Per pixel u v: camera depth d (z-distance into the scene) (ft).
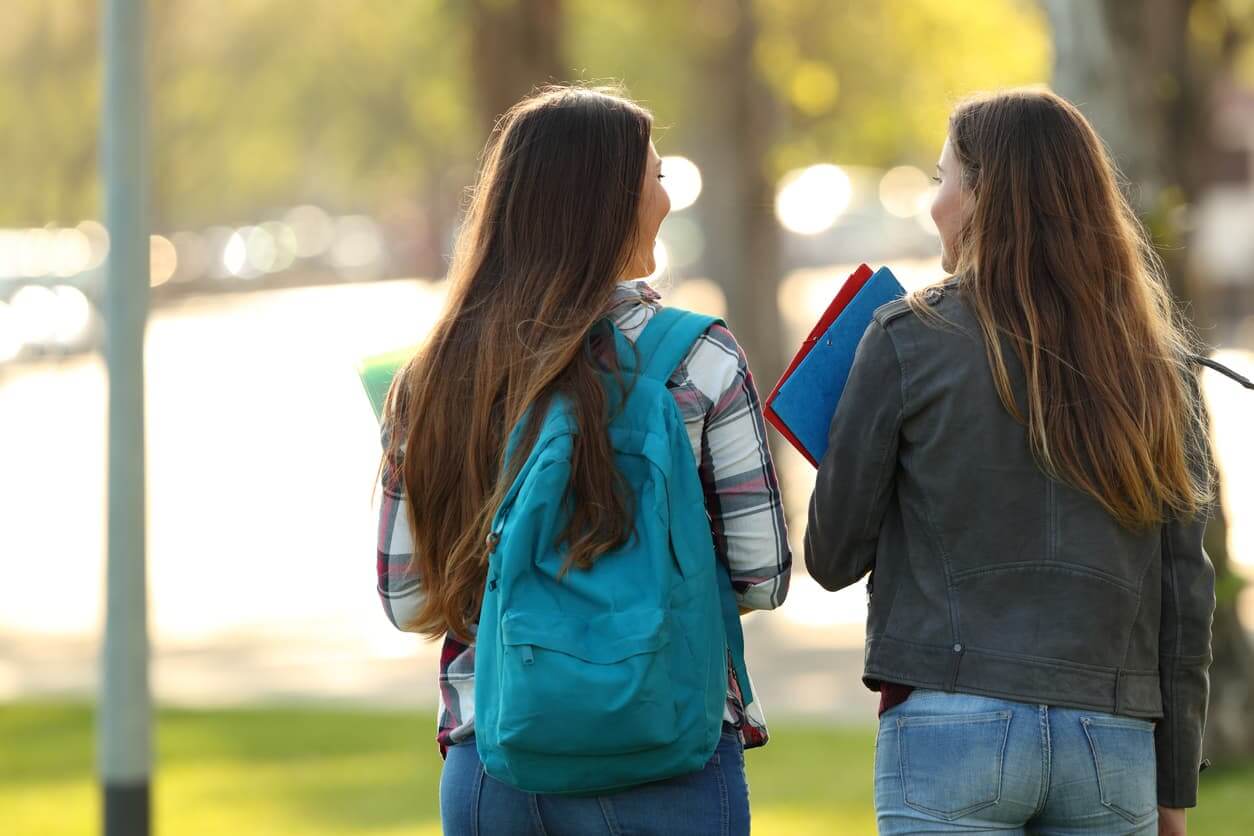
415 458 27.43
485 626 25.84
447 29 136.56
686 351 27.25
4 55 247.09
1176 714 28.22
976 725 26.78
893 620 27.78
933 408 27.50
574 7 145.38
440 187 366.22
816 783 73.31
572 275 27.07
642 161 27.91
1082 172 28.09
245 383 319.68
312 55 254.27
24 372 353.92
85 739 89.76
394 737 87.04
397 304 463.83
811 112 148.25
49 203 280.10
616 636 24.97
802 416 29.25
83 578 147.64
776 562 27.81
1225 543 73.10
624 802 26.18
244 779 77.71
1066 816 27.17
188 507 187.83
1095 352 27.20
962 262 28.53
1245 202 292.40
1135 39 69.51
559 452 25.64
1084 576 27.04
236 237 545.85
